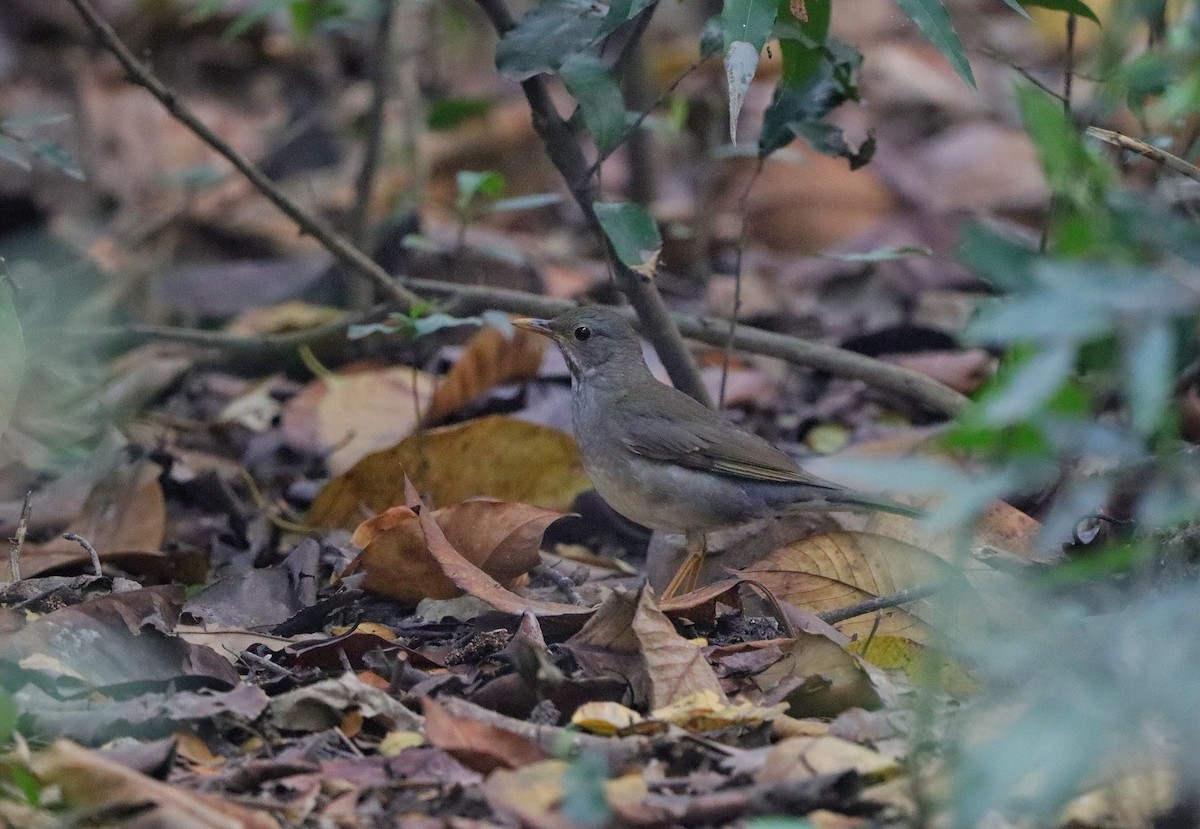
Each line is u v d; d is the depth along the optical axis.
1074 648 6.35
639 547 13.68
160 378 15.82
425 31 22.47
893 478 5.86
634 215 10.45
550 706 8.33
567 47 10.73
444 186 21.88
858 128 22.78
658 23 25.94
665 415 12.25
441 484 12.94
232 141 22.66
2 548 11.63
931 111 24.03
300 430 15.02
